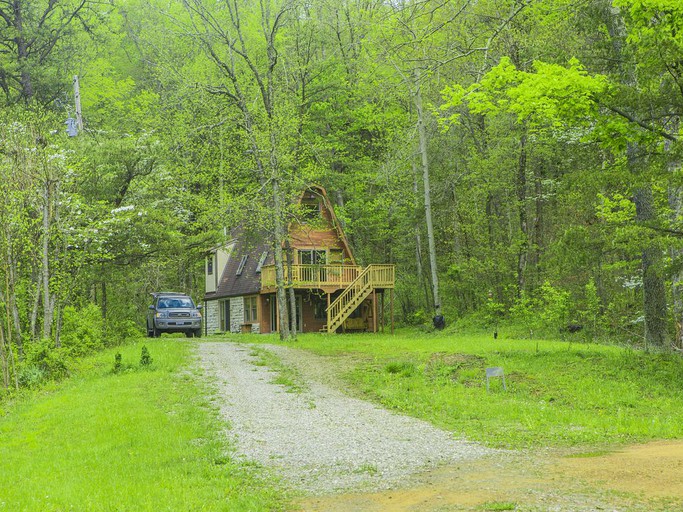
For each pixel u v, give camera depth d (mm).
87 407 14773
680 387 17047
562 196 31875
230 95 32750
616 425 12773
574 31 24031
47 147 23438
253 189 34031
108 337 30188
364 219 45594
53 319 25578
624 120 17781
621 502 7328
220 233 34062
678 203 22156
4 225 20438
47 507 8023
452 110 36312
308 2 35750
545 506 7312
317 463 10273
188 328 35469
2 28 40250
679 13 16328
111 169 29047
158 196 32094
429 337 34344
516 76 17844
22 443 11969
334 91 41781
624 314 30625
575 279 35906
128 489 8703
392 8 23625
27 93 38625
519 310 32469
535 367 19688
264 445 11609
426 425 13219
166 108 39750
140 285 43375
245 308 46500
